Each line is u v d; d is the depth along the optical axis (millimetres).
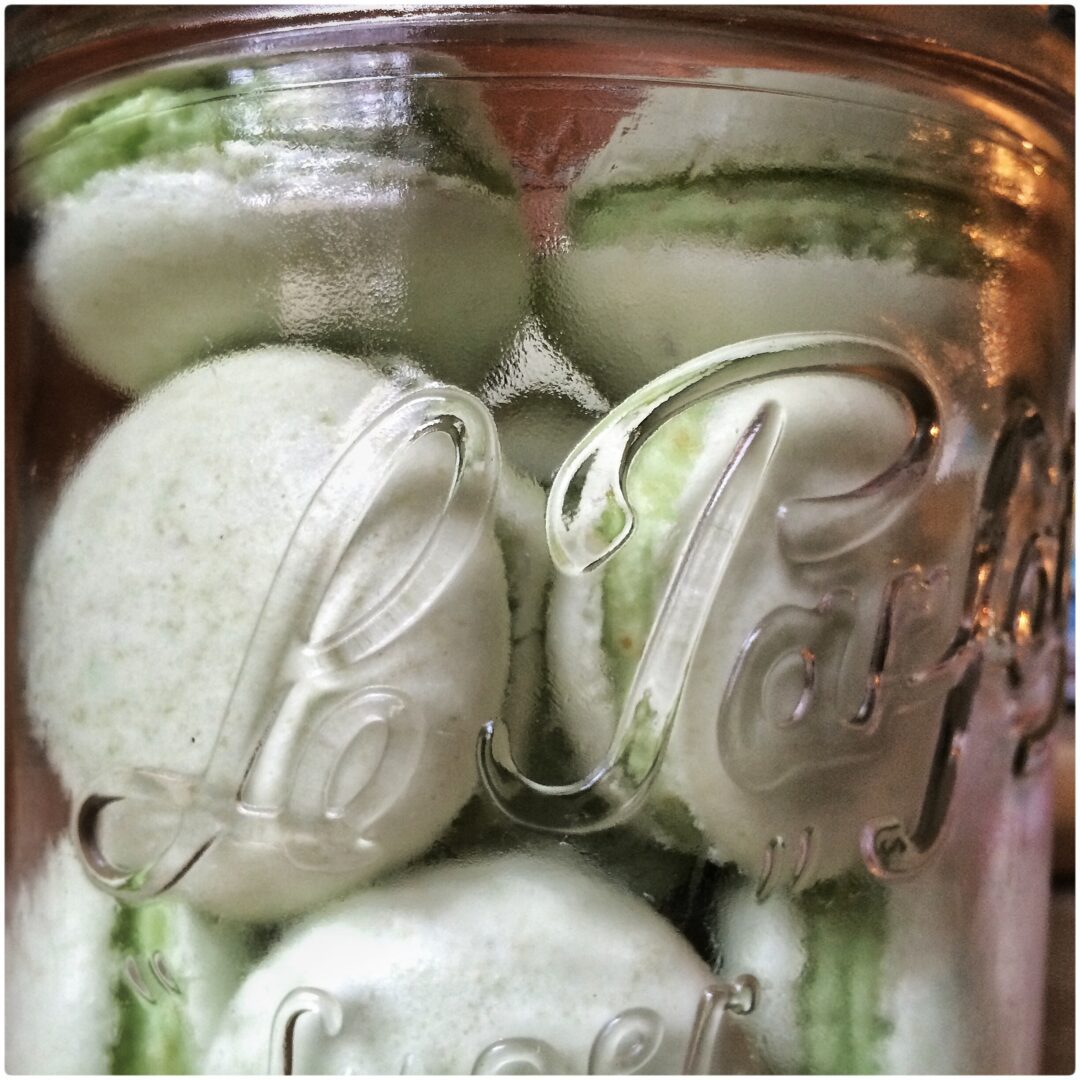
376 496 114
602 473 117
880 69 120
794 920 122
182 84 121
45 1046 132
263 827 115
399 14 116
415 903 115
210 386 120
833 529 121
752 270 119
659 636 117
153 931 122
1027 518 142
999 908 141
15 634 146
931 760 129
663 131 118
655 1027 116
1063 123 138
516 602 116
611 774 117
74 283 129
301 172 118
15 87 136
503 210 117
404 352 116
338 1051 114
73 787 125
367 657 114
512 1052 113
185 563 117
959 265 128
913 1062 128
